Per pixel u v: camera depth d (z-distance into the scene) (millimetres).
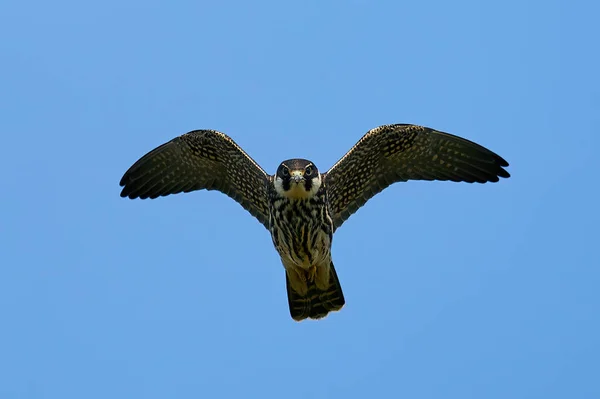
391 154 17844
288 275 17672
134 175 18031
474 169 17750
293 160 17109
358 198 18016
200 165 18156
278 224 17062
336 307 17812
